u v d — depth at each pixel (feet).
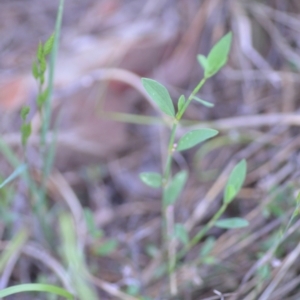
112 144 1.79
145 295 1.55
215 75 1.84
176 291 1.53
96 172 1.78
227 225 1.45
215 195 1.67
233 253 1.58
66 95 1.78
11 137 1.75
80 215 1.70
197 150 1.79
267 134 1.73
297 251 1.49
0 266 1.58
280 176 1.65
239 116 1.79
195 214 1.66
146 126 1.82
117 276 1.63
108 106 1.79
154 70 1.84
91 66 1.82
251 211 1.63
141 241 1.69
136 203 1.75
